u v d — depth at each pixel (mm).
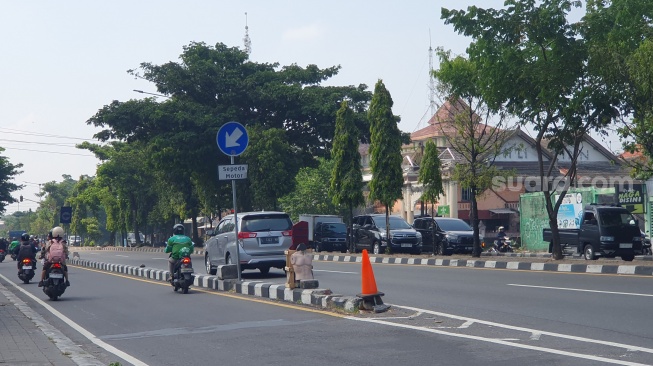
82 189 103250
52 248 17359
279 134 42375
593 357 7523
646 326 9516
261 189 41688
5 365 8266
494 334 9258
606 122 20766
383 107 31531
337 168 34406
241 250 20484
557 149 22844
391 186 31375
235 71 44625
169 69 43750
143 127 43812
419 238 33938
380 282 17562
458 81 25484
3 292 20375
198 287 19000
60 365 8266
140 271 25203
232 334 10375
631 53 18562
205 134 41500
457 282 16984
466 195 56000
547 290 14273
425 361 7707
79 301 16797
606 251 24781
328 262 29094
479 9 20703
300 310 12633
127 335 11016
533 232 39625
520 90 21156
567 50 20125
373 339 9258
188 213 57688
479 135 27891
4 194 77125
